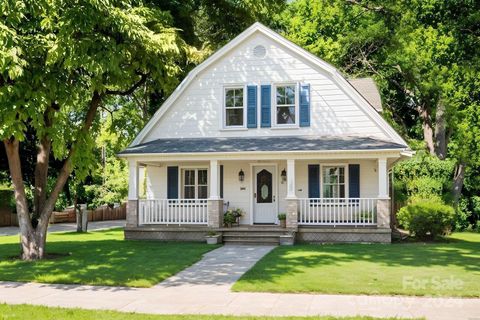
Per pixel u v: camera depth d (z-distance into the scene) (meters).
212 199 20.66
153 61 16.41
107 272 12.90
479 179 32.22
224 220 20.83
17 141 15.43
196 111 22.92
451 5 24.06
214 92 22.81
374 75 35.12
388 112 35.19
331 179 22.20
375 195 21.66
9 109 12.62
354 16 35.28
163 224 21.53
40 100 12.96
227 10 30.09
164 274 12.58
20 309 9.14
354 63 35.09
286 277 12.02
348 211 21.53
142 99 29.86
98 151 32.22
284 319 8.34
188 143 21.94
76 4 12.72
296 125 22.05
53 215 37.06
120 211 45.53
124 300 10.06
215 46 31.48
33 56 13.03
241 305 9.54
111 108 31.31
